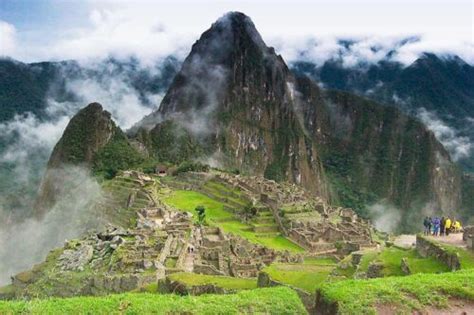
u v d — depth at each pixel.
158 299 21.92
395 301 22.80
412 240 48.34
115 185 143.62
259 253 75.00
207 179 168.25
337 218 137.75
